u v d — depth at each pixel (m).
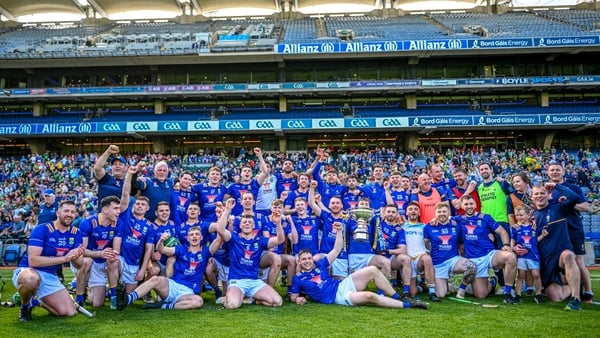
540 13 40.78
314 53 31.45
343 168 26.75
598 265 13.23
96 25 42.44
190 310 6.21
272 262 7.14
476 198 8.43
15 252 13.88
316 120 31.11
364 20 41.19
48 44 35.59
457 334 4.82
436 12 43.75
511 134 33.25
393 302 6.30
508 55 33.12
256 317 5.70
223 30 38.09
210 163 28.67
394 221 7.52
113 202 6.52
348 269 7.54
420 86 31.55
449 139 33.66
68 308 5.80
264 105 34.50
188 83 34.59
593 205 17.03
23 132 31.20
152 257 6.98
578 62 33.31
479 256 7.18
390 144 34.16
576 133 33.03
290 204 9.05
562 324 5.28
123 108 34.66
